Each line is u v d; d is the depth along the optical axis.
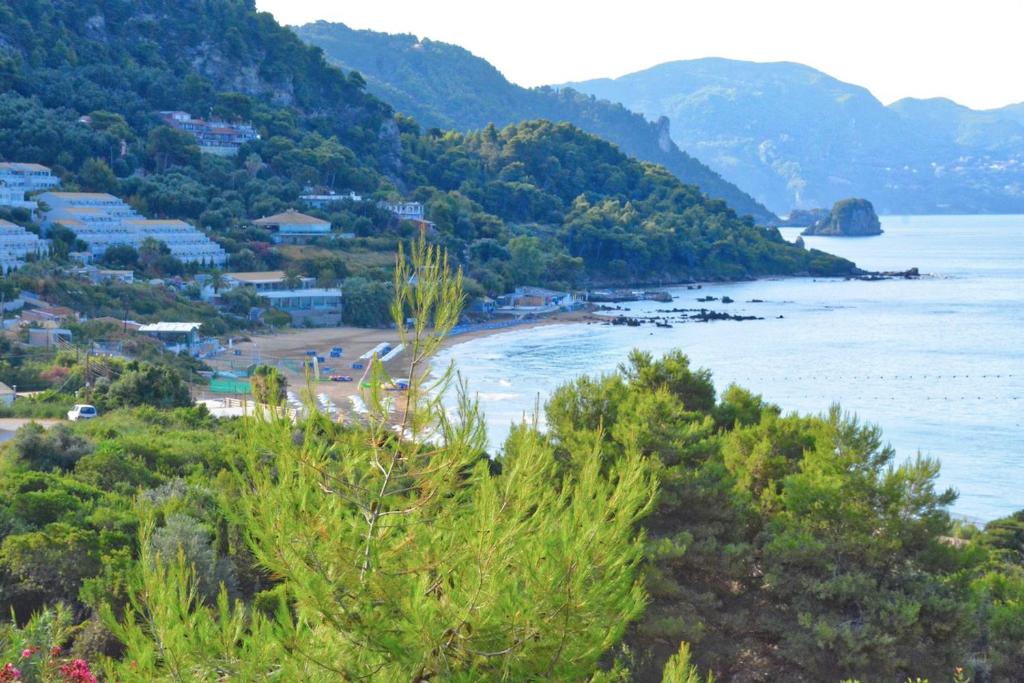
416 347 14.19
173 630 12.34
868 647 31.64
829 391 126.94
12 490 40.75
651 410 36.38
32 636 17.23
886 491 33.97
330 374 128.38
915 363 148.12
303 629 13.16
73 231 174.50
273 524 12.83
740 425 44.84
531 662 12.71
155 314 151.88
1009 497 81.62
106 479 48.00
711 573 35.00
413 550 13.34
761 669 33.25
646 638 32.19
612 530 13.79
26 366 100.81
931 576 33.69
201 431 69.06
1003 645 33.47
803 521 34.97
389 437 14.15
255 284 179.38
